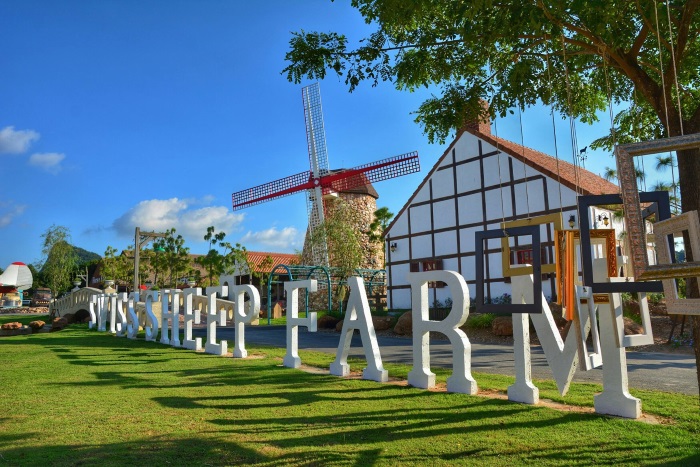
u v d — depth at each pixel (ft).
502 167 72.38
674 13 20.06
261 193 125.80
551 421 18.30
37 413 20.31
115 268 154.40
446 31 24.41
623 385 18.98
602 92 26.96
